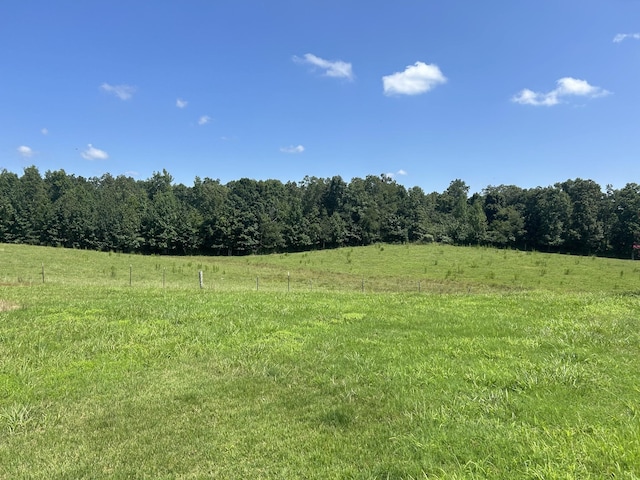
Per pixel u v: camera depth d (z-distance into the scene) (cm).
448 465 380
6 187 8869
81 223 7719
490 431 433
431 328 948
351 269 4603
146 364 719
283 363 715
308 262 5281
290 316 1090
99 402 561
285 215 8225
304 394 583
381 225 7938
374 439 450
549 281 3525
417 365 669
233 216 7875
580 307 1210
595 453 364
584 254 7206
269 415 519
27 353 749
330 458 416
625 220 6888
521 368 645
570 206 7312
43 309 1102
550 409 485
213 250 8025
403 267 4622
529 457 371
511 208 8112
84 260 4538
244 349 797
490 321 1016
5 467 410
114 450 439
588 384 568
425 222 8019
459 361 691
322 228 7862
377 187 10094
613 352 744
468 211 8444
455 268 4397
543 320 1020
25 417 514
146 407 545
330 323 1016
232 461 416
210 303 1255
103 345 810
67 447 446
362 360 712
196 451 436
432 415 486
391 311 1163
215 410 536
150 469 404
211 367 704
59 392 591
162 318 1039
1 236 7556
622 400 507
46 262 4159
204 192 10388
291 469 399
